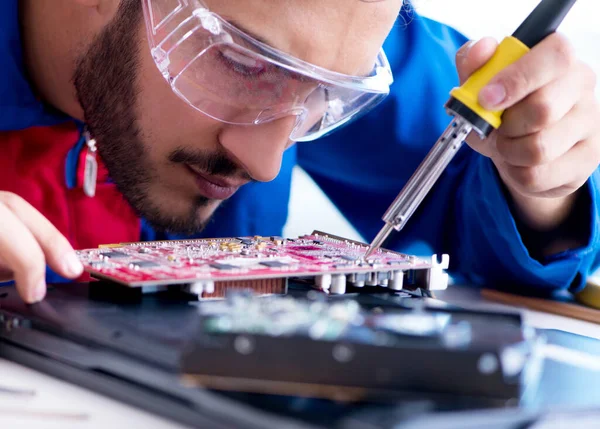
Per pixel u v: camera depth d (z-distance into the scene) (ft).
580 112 3.27
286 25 2.93
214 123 3.47
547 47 2.80
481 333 2.01
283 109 3.23
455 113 2.78
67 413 1.92
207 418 1.82
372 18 3.06
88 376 2.11
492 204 4.32
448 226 5.05
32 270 2.54
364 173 5.69
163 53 3.05
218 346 1.88
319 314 2.06
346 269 2.92
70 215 4.71
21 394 2.04
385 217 3.01
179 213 3.91
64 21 4.13
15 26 4.24
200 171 3.69
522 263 4.22
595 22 6.44
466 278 4.69
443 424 1.72
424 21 5.85
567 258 4.11
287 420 1.68
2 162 4.49
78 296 2.70
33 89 4.57
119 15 3.70
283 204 5.74
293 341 1.86
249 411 1.73
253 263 2.94
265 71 3.08
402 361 1.84
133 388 2.00
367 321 2.06
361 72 3.28
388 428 1.64
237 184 3.80
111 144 3.87
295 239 3.68
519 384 1.86
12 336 2.35
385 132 5.56
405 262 3.18
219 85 3.11
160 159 3.72
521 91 2.75
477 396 1.86
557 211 4.17
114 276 2.62
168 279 2.57
